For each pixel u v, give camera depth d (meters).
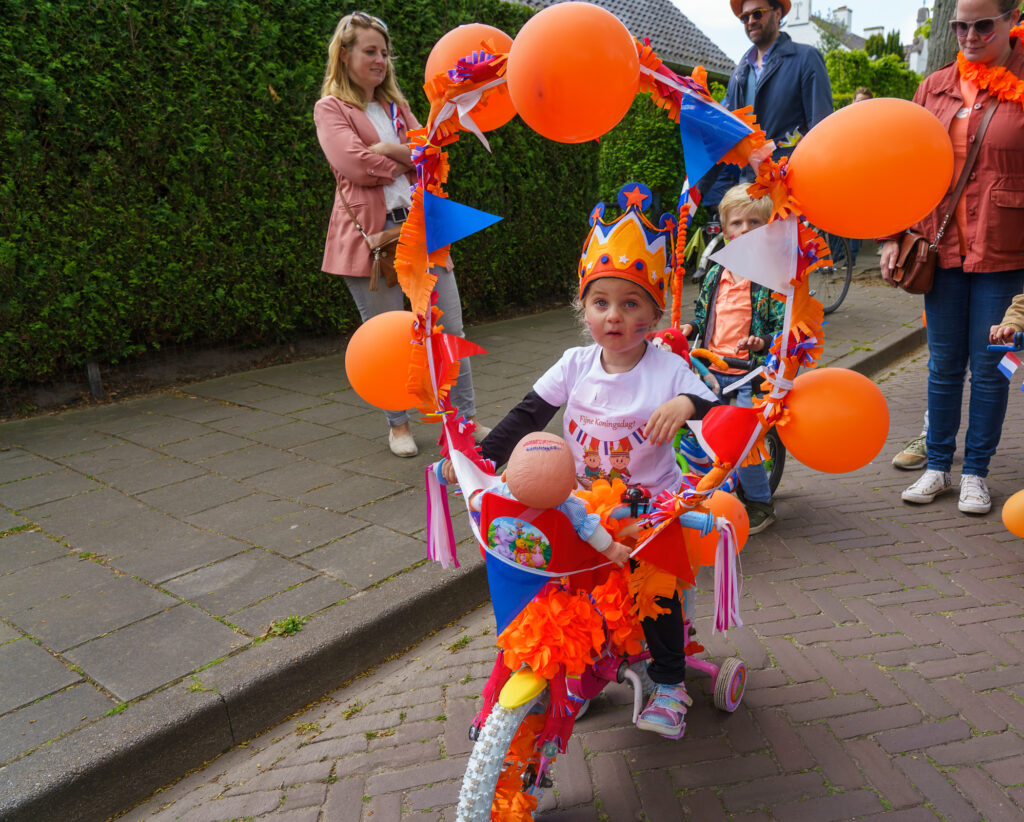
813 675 2.60
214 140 5.83
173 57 5.57
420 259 1.87
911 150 1.51
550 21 1.50
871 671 2.60
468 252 8.12
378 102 4.49
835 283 8.77
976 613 2.94
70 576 3.11
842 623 2.91
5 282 5.01
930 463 4.05
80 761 2.10
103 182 5.33
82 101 5.15
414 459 4.37
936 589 3.14
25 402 5.31
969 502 3.81
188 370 6.15
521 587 1.78
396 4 7.04
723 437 1.82
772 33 5.12
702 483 1.83
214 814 2.12
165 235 5.71
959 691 2.48
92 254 5.34
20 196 5.00
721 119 1.68
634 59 1.57
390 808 2.10
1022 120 3.40
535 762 1.88
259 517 3.64
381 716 2.51
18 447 4.67
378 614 2.82
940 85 3.66
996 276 3.60
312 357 6.92
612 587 1.86
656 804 2.07
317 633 2.69
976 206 3.55
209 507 3.77
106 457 4.48
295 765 2.30
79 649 2.62
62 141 5.12
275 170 6.28
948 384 3.89
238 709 2.41
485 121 1.92
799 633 2.85
